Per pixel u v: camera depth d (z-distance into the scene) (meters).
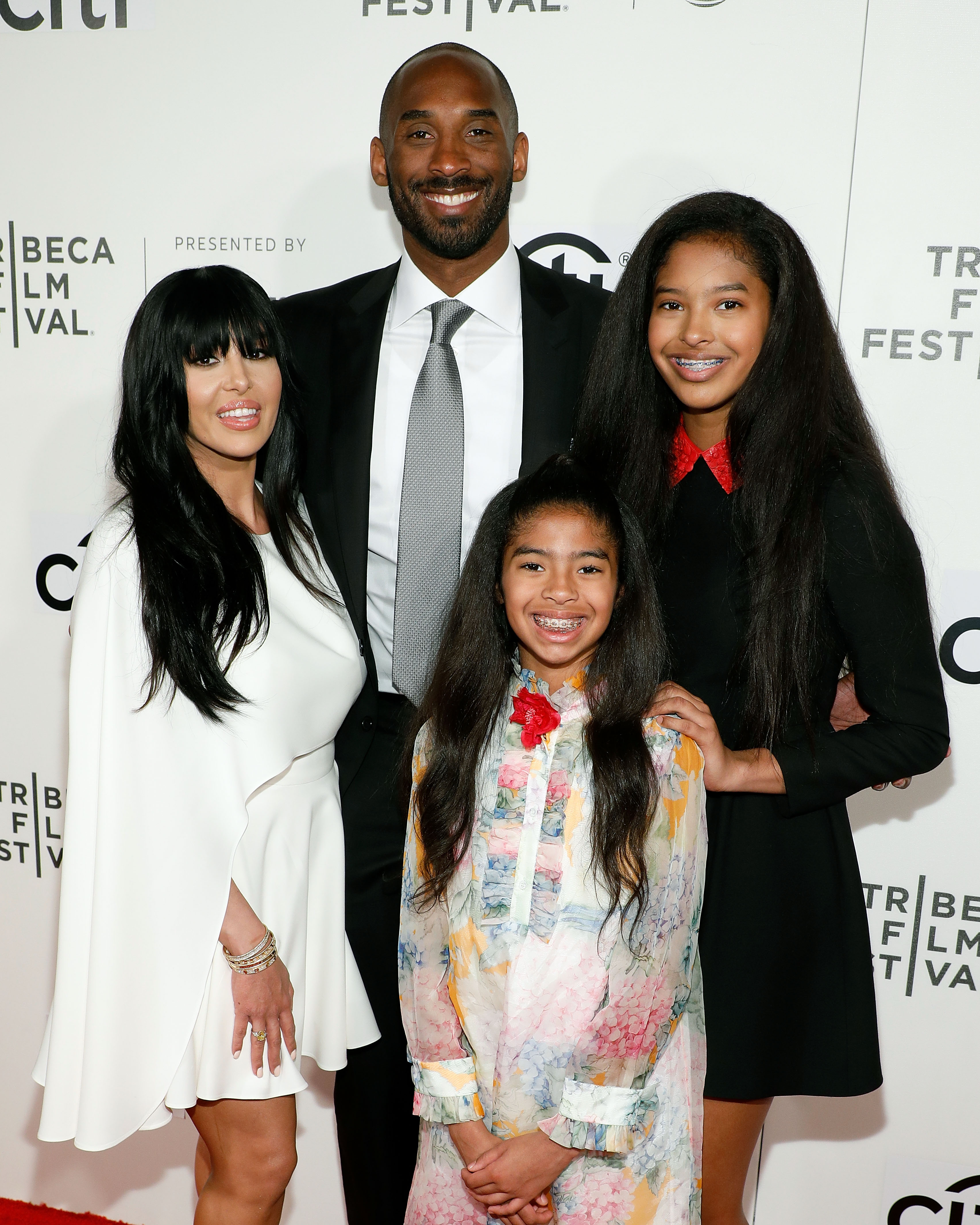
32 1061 2.14
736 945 1.30
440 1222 1.29
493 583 1.32
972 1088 1.85
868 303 1.64
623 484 1.36
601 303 1.60
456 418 1.56
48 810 2.06
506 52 1.65
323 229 1.76
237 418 1.32
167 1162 2.09
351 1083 1.69
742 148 1.62
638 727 1.22
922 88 1.56
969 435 1.66
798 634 1.22
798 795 1.24
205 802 1.28
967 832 1.78
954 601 1.71
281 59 1.71
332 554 1.56
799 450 1.23
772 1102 1.88
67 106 1.80
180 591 1.25
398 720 1.62
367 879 1.64
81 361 1.89
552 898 1.21
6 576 2.00
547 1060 1.18
